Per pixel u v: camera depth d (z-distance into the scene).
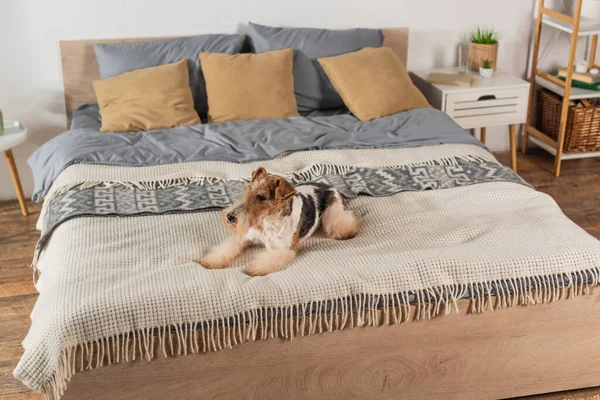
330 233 2.40
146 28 3.76
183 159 2.94
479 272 2.16
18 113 3.75
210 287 2.03
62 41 3.63
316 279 2.09
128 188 2.70
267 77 3.51
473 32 4.17
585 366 2.35
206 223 2.46
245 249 2.33
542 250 2.24
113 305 1.96
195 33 3.82
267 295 2.03
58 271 2.16
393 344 2.17
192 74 3.61
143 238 2.35
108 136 3.16
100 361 1.96
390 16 4.02
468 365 2.26
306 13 3.91
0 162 3.77
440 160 2.95
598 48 4.36
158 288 2.02
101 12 3.66
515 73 4.37
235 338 2.03
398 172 2.84
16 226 3.56
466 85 3.85
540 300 2.20
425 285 2.12
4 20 3.54
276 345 2.07
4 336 2.71
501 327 2.22
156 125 3.34
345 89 3.58
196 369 2.05
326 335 2.10
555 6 4.22
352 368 2.17
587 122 4.09
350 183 2.76
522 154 4.43
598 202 3.78
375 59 3.65
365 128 3.29
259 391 2.13
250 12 3.84
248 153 3.00
